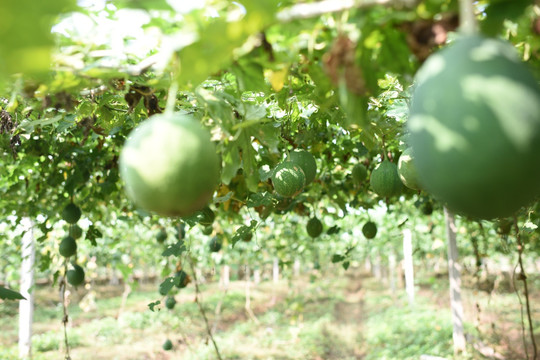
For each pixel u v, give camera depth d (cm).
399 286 2522
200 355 1255
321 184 629
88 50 224
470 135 138
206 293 2352
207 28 144
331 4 151
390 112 379
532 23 183
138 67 208
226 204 573
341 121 347
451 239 915
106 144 556
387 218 1226
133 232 1245
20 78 225
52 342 1374
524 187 140
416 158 156
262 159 453
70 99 248
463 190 141
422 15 170
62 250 536
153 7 158
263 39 202
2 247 1380
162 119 189
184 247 472
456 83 142
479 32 165
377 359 1163
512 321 1420
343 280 3052
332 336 1518
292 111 427
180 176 179
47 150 507
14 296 288
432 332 1298
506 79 140
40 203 663
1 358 1040
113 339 1452
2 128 388
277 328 1596
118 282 3066
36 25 110
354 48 175
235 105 275
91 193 587
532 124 138
